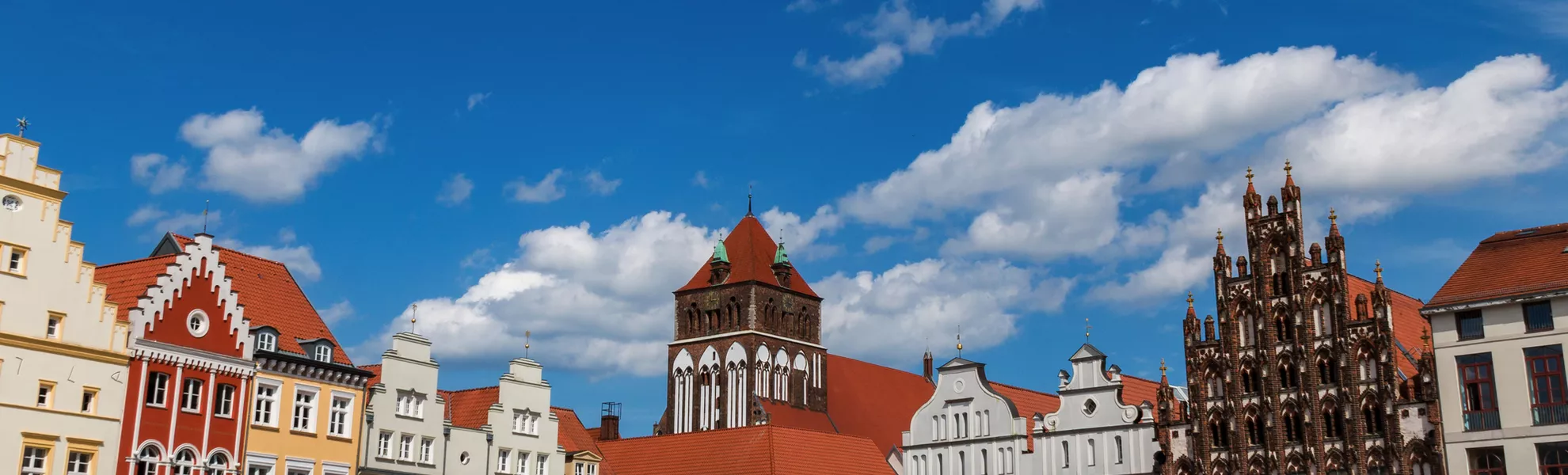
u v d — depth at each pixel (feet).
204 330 232.53
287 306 258.16
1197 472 264.52
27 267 211.00
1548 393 228.02
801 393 441.68
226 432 232.32
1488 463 232.73
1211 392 267.59
